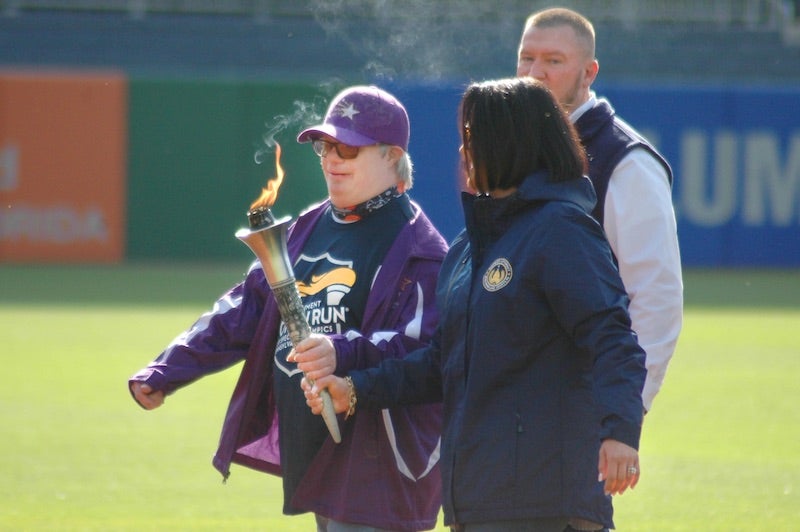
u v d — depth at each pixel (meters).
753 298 65.00
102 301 59.81
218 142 78.19
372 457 15.46
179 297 61.47
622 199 15.61
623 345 12.38
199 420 35.03
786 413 36.38
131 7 89.56
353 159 15.83
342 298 15.77
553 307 12.65
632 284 15.49
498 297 12.79
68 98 77.38
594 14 88.25
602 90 77.69
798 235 79.19
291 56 88.31
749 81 88.94
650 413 36.34
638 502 26.38
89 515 24.94
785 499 26.67
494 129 12.96
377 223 16.05
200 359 16.67
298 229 16.83
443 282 13.84
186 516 25.06
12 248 77.81
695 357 46.53
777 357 46.59
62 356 44.72
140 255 78.56
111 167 77.94
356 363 15.07
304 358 14.34
